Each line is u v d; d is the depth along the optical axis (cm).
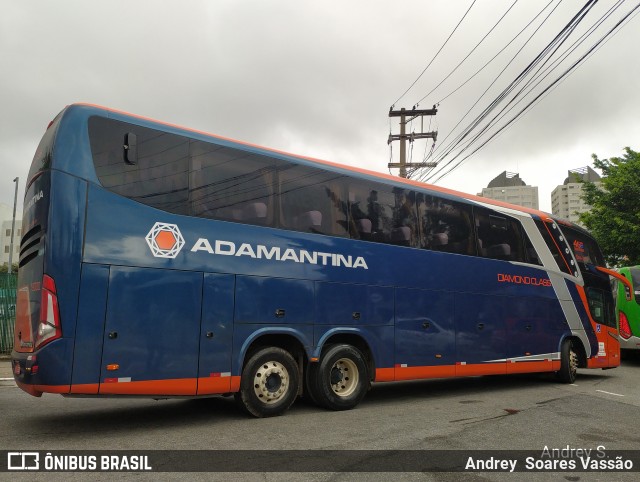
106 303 557
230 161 686
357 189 815
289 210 728
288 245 712
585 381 1137
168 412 717
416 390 978
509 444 562
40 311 535
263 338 696
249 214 686
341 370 755
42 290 537
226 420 662
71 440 550
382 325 795
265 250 689
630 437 604
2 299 1327
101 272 559
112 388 551
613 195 2127
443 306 881
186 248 622
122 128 606
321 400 722
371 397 884
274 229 705
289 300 699
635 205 2100
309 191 756
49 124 629
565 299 1116
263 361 676
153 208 606
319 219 755
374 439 570
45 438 557
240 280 659
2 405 759
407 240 856
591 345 1154
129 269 577
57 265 538
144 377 572
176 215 622
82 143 574
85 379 537
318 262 738
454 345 886
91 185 569
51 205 549
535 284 1056
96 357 545
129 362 564
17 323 605
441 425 649
